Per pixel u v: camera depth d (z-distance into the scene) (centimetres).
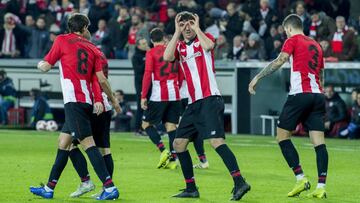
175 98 3503
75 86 2409
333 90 5091
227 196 2544
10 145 4366
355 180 2986
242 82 5394
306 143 4591
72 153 2516
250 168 3344
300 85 2558
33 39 6262
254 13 5703
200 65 2420
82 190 2522
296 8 5497
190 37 2439
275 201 2445
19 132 5419
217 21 6081
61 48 2425
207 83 2417
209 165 3444
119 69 5716
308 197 2528
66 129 2447
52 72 5897
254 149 4212
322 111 2580
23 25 6381
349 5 5853
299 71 2561
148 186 2794
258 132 5378
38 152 3991
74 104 2408
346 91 5091
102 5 6262
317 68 2575
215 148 2412
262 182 2903
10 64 5972
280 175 3114
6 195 2547
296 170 2550
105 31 6025
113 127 5603
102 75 2430
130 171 3231
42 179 2941
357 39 5456
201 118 2425
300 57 2558
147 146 4369
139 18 5841
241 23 5728
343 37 5234
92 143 2422
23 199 2469
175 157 3347
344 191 2692
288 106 2567
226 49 5684
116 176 3070
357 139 4956
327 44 5241
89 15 6216
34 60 5941
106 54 5962
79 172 2522
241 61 5403
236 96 5406
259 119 5381
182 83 2503
